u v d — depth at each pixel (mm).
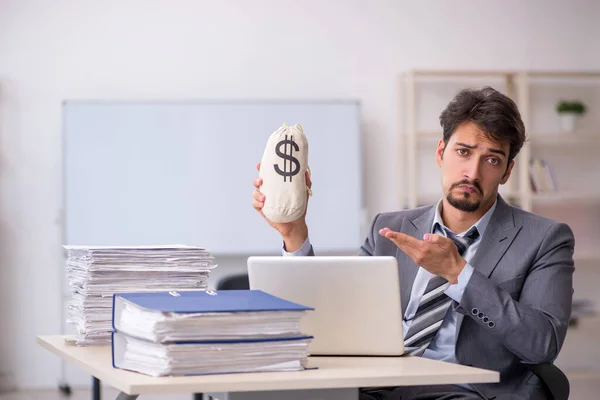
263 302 1617
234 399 1509
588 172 6078
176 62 5688
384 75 5883
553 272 2123
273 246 5641
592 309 5750
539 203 6066
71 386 5566
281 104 5664
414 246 1850
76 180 5492
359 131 5703
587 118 6109
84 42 5605
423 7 5930
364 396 2072
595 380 5938
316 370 1584
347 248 5684
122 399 1798
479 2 5992
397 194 5875
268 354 1544
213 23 5727
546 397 2068
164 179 5555
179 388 1409
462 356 2119
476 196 2160
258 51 5766
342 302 1851
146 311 1513
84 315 2033
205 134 5594
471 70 5824
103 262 2014
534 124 6062
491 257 2186
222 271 5703
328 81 5828
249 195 5621
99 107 5512
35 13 5562
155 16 5676
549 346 1928
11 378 5484
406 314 2291
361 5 5867
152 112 5555
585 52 6102
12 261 5516
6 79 5527
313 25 5820
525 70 5980
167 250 2066
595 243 6082
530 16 6043
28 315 5523
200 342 1487
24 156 5531
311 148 5680
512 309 1900
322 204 5676
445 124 2227
